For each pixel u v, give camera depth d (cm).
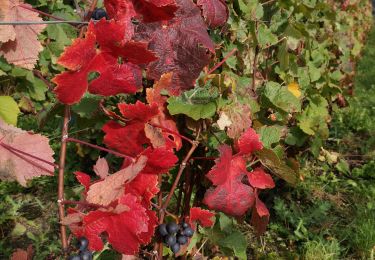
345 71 194
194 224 77
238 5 96
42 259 127
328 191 182
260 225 82
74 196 81
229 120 76
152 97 65
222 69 95
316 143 154
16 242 142
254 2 98
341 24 204
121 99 92
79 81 48
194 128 77
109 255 88
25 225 150
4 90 163
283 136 138
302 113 142
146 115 58
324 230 155
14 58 54
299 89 140
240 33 97
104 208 53
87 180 58
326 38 165
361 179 195
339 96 210
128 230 54
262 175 77
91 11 56
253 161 79
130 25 54
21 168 52
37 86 168
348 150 224
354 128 244
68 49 45
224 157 71
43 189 171
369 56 386
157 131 60
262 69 118
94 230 54
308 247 141
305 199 173
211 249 104
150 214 59
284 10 128
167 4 51
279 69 121
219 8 65
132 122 60
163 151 56
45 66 168
